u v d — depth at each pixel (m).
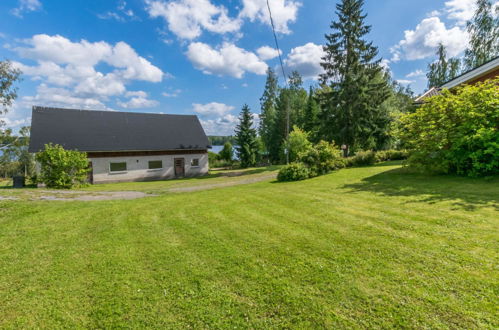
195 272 2.92
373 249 3.10
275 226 4.34
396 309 2.04
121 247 3.82
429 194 5.49
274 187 9.46
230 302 2.34
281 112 36.12
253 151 33.56
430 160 7.66
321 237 3.64
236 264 3.04
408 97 36.41
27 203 7.04
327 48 20.22
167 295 2.50
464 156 6.89
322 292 2.36
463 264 2.56
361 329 1.88
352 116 19.45
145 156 20.52
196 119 26.19
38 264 3.35
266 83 39.62
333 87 20.55
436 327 1.81
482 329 1.75
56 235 4.52
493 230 3.30
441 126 7.41
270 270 2.84
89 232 4.64
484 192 5.18
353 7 19.33
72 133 19.14
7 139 24.22
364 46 19.33
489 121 6.61
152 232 4.49
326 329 1.92
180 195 9.04
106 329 2.09
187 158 22.52
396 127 9.80
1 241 4.27
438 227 3.56
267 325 2.02
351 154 21.12
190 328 2.05
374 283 2.41
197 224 4.82
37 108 19.91
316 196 6.60
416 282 2.35
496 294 2.08
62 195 9.56
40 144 17.45
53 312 2.34
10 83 22.84
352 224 4.07
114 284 2.76
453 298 2.09
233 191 9.23
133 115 23.56
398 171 9.51
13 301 2.54
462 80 9.86
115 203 7.38
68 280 2.90
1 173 32.09
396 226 3.77
